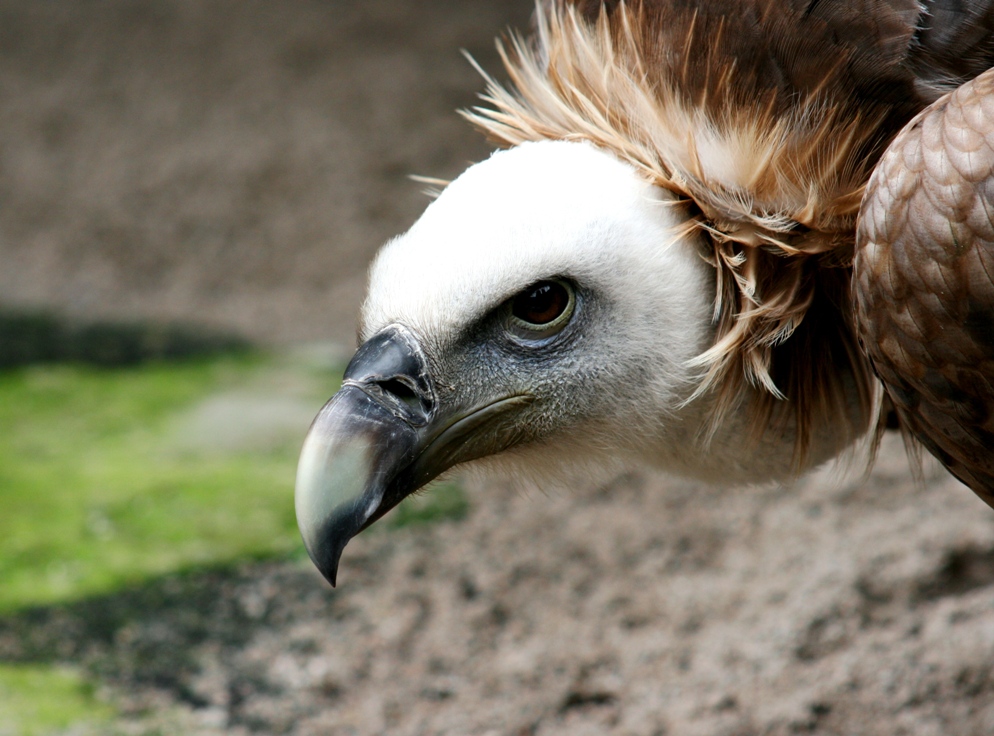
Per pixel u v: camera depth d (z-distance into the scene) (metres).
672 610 10.88
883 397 7.32
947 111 5.98
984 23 6.47
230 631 10.84
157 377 15.64
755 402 6.86
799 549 11.44
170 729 9.55
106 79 25.81
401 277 6.55
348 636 10.78
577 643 10.55
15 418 14.39
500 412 6.73
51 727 9.37
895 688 9.45
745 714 9.46
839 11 6.49
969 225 5.78
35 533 12.02
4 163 22.72
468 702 9.94
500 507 12.67
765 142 6.57
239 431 14.13
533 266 6.45
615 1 7.26
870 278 6.13
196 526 12.27
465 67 25.55
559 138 7.07
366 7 28.73
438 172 21.70
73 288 18.75
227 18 28.38
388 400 6.44
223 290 18.67
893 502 11.98
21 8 28.95
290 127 23.53
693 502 12.48
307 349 16.53
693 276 6.66
